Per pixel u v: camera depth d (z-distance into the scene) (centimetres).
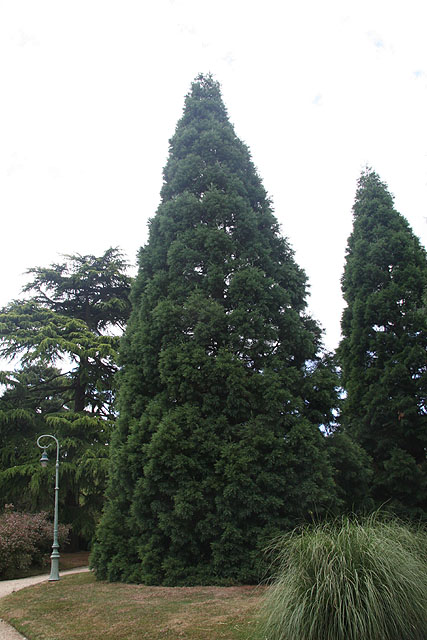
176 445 868
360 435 1312
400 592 420
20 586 1124
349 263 1516
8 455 1712
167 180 1248
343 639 403
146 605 694
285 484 856
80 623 639
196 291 992
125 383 1040
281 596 446
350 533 477
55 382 2234
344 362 1451
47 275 2019
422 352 1259
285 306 1029
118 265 2072
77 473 1590
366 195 1566
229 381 908
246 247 1072
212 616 602
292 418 907
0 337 1766
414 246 1436
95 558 1011
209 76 1379
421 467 1261
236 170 1177
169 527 863
